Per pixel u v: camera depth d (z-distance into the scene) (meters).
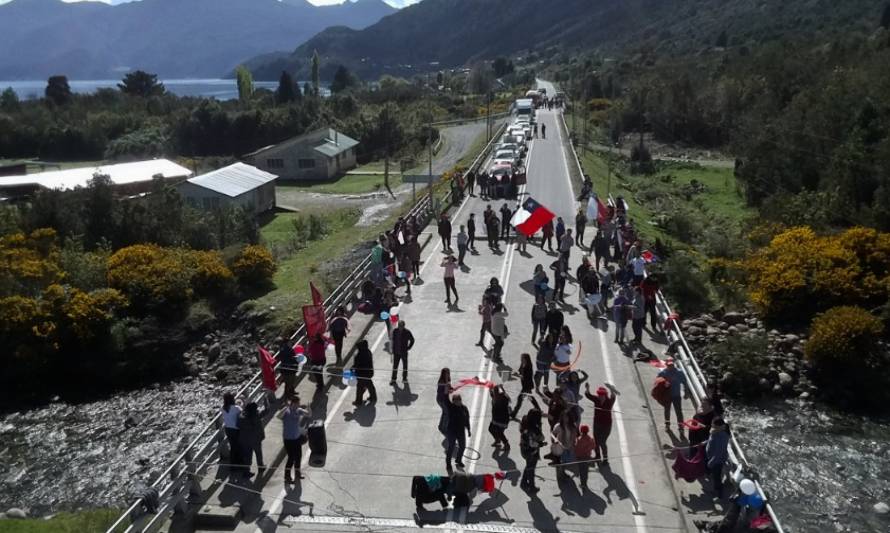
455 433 14.20
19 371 26.06
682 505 13.34
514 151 55.88
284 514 13.39
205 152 97.12
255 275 31.97
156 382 26.56
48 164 85.69
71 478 20.41
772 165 53.50
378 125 91.94
